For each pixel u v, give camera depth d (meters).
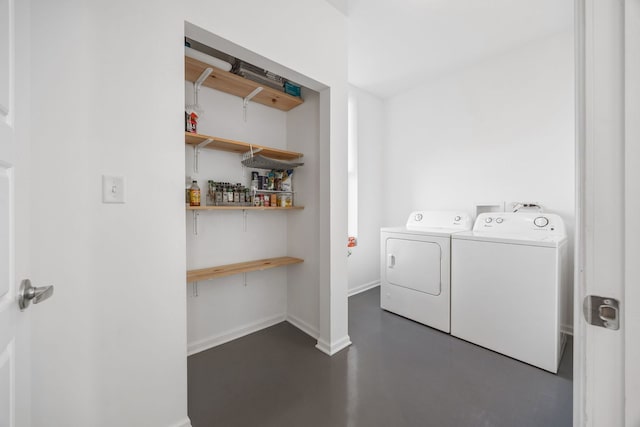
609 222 0.43
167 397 1.21
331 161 1.90
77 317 0.99
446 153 2.91
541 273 1.74
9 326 0.72
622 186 0.42
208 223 2.00
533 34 2.20
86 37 1.00
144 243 1.13
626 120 0.41
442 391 1.54
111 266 1.06
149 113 1.14
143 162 1.13
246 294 2.24
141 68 1.12
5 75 0.71
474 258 2.05
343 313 2.02
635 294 0.41
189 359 1.86
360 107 3.23
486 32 2.17
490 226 2.30
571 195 2.15
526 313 1.80
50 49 0.93
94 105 1.01
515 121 2.42
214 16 1.31
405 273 2.54
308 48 1.73
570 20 2.03
